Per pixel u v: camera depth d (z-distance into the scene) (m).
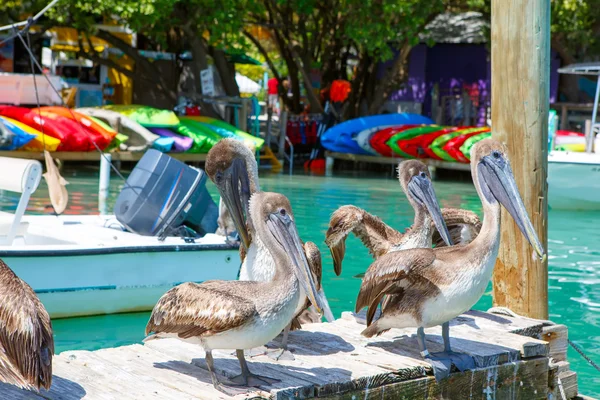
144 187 9.16
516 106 6.51
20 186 8.24
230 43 24.36
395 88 32.03
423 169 6.16
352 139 24.47
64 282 8.05
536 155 6.51
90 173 20.36
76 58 26.66
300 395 4.66
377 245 6.46
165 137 21.31
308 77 28.81
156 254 8.45
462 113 30.11
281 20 28.61
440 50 32.53
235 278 8.90
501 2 6.54
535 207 6.54
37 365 4.20
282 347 5.36
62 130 19.39
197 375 4.91
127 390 4.62
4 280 4.36
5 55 25.36
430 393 5.15
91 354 5.34
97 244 8.34
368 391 4.91
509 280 6.70
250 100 25.62
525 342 5.70
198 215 9.44
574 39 27.16
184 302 4.54
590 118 27.31
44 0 21.16
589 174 16.81
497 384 5.45
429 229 6.16
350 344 5.69
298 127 27.44
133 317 8.36
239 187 6.12
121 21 24.00
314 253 5.70
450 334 5.93
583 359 7.36
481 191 5.30
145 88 27.72
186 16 23.94
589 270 10.76
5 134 18.33
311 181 21.06
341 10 25.70
